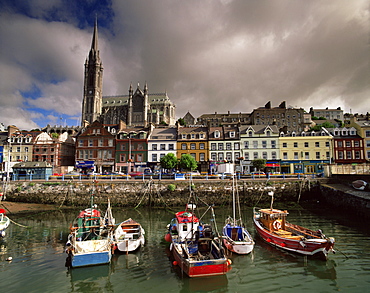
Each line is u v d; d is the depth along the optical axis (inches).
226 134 2150.6
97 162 2154.3
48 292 476.1
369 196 1066.1
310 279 518.0
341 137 2063.2
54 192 1403.8
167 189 1366.9
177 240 669.3
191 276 513.0
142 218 1092.5
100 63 6195.9
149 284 504.4
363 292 467.8
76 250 596.1
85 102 5920.3
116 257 644.7
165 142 2124.8
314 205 1316.4
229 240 676.7
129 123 5349.4
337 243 725.9
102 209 1310.3
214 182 1384.1
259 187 1382.9
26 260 624.4
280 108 3641.7
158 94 5876.0
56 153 2260.1
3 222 872.9
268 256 637.9
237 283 505.4
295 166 2041.1
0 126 3070.9
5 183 1445.6
